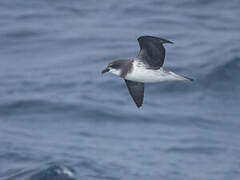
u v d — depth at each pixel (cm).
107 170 2366
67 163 2380
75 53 3541
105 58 3459
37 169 2308
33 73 3319
